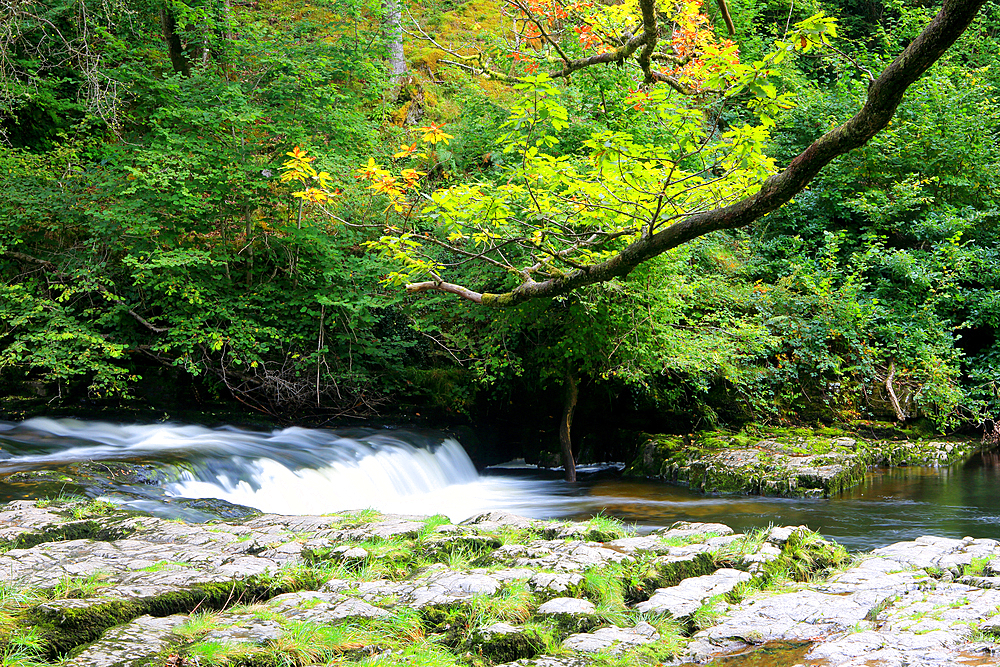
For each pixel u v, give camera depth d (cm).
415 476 1105
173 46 1389
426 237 638
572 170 539
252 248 1273
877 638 382
